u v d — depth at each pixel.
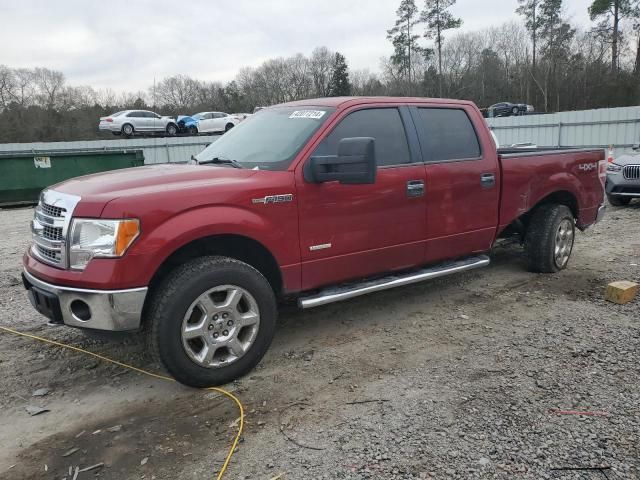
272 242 3.77
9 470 2.80
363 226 4.27
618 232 8.34
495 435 2.93
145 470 2.76
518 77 68.06
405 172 4.49
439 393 3.41
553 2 63.53
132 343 4.42
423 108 4.84
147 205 3.25
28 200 16.39
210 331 3.50
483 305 5.09
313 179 3.92
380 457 2.78
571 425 3.00
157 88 83.12
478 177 5.03
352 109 4.32
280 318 4.90
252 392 3.52
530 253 5.96
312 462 2.76
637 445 2.80
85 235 3.23
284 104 4.87
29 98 74.44
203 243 3.70
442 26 68.25
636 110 19.77
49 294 3.37
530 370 3.68
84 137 65.88
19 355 4.27
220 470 2.73
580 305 4.96
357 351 4.13
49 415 3.35
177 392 3.58
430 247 4.79
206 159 4.48
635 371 3.60
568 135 21.80
